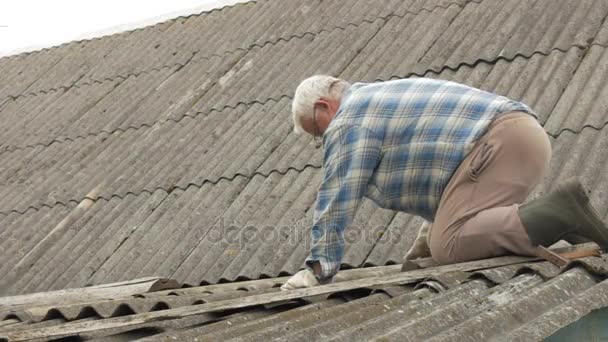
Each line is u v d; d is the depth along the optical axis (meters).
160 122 8.22
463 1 7.99
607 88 6.17
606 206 5.18
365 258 5.59
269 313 3.55
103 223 7.07
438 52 7.36
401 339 2.65
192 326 3.44
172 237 6.54
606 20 6.94
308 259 3.87
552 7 7.35
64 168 8.17
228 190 6.80
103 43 10.43
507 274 3.52
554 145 5.83
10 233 7.49
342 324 3.01
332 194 3.84
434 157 3.80
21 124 9.29
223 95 8.20
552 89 6.37
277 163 6.92
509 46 7.04
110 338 3.31
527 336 2.72
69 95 9.53
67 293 4.89
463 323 2.76
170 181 7.23
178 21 10.15
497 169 3.76
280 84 7.96
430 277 3.46
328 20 8.66
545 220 3.61
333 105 4.05
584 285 3.34
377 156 3.84
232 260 6.08
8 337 3.21
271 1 9.66
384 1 8.59
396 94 3.89
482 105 3.81
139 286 4.89
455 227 3.80
